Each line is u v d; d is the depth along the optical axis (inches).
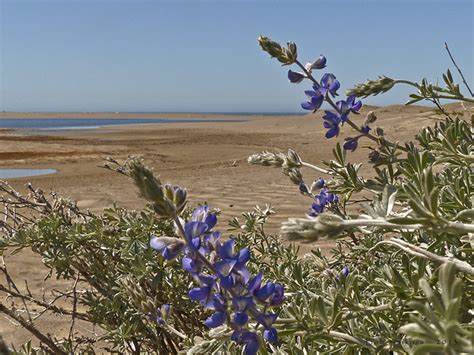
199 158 703.7
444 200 73.2
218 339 56.4
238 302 45.3
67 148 890.7
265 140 1039.6
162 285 103.0
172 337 103.3
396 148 83.1
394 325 64.0
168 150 850.1
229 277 44.9
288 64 77.8
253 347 46.7
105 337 99.0
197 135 1317.7
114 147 915.4
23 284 190.1
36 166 644.7
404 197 67.6
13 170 605.9
